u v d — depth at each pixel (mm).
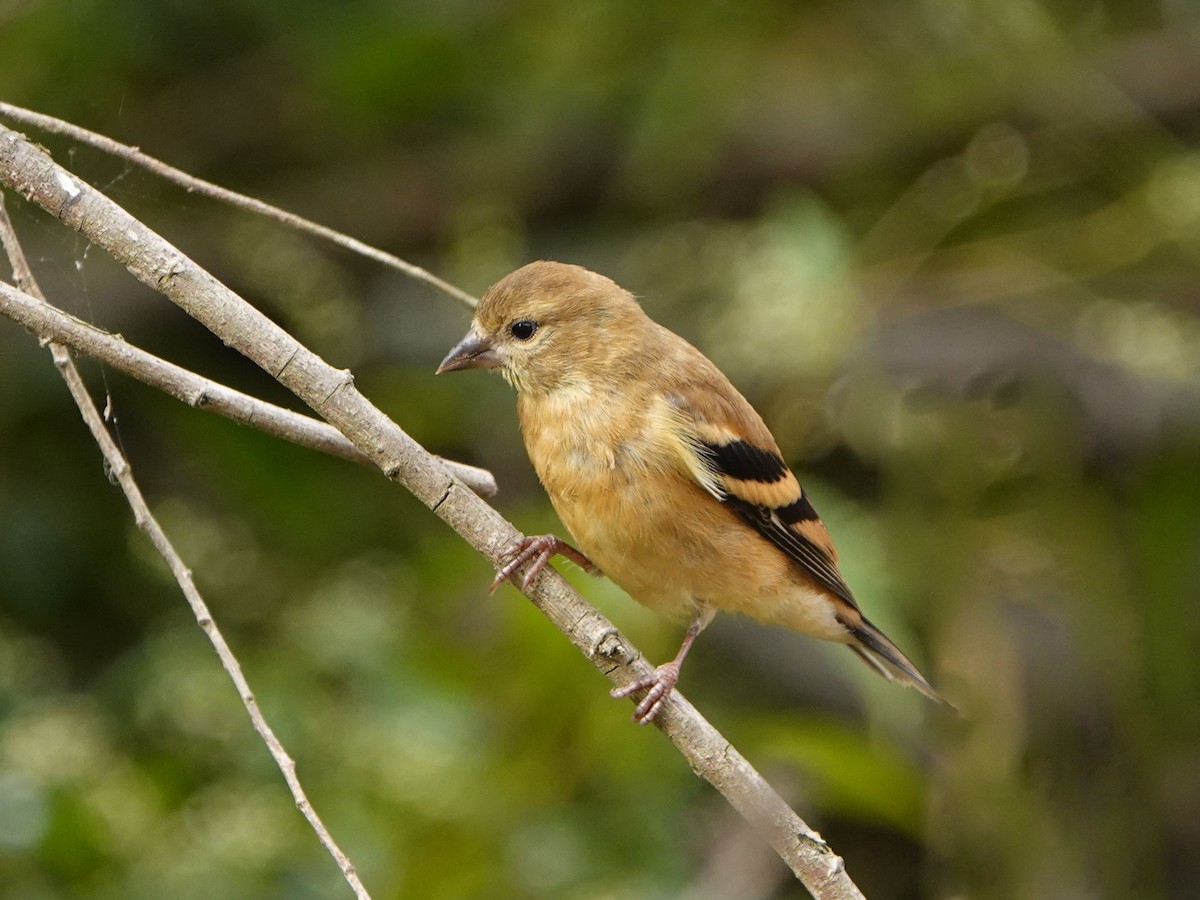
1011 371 11977
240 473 11227
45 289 11195
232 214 12000
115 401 11281
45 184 5992
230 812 9125
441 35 12383
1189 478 12008
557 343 8039
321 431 6375
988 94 13117
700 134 12594
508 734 9422
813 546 8375
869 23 13477
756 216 13305
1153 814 11469
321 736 9641
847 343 10930
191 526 11156
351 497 11430
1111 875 11242
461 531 6316
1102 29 13961
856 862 12164
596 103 12836
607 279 8352
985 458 11727
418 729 9453
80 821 8812
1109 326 12273
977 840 10812
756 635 11516
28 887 8719
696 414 7926
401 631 10203
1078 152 12953
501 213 12445
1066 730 11430
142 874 8789
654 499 7766
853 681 10930
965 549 11273
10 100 11164
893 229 12570
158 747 9797
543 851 9047
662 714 6398
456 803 9180
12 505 10781
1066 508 11844
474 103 12875
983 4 12859
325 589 10789
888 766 9805
